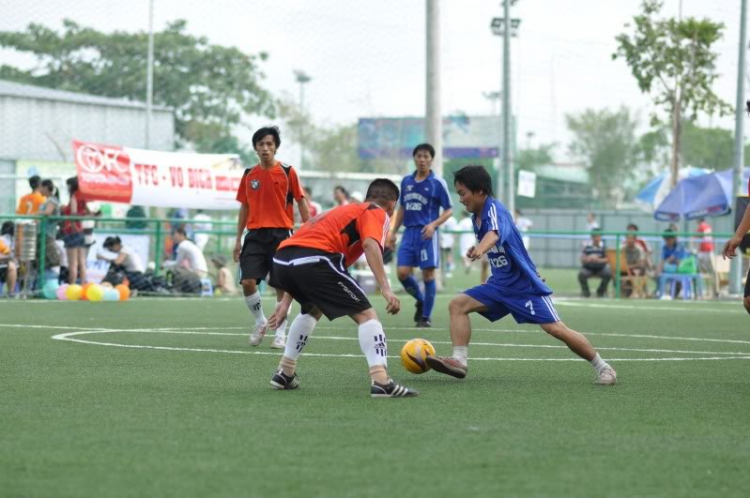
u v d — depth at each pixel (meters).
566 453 9.91
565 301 40.94
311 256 13.21
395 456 9.66
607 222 80.62
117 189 38.38
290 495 8.21
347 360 17.80
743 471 9.27
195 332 23.38
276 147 20.47
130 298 36.94
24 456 9.56
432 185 25.83
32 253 35.75
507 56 52.69
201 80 77.25
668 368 17.36
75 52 74.94
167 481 8.63
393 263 62.59
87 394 13.45
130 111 67.19
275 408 12.38
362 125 82.25
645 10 61.03
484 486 8.55
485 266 43.62
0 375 15.34
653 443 10.48
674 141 61.12
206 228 47.69
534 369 16.91
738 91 47.84
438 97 44.09
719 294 46.06
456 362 15.23
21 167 61.38
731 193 49.88
